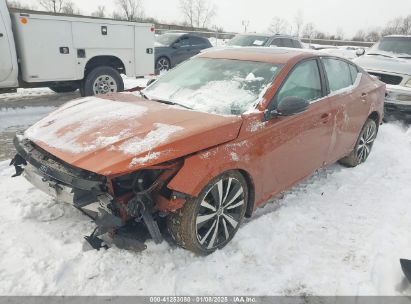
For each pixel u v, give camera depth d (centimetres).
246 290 265
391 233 343
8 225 318
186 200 271
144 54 870
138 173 267
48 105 794
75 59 750
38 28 686
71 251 287
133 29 832
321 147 401
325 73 411
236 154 291
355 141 488
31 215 334
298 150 361
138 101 359
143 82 1100
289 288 270
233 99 339
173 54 1388
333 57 442
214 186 283
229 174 294
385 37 946
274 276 280
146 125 289
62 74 740
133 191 267
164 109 327
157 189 272
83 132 290
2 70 659
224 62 396
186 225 275
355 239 332
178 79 400
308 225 351
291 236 331
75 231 315
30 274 262
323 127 390
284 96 344
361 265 298
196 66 410
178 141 265
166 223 295
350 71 482
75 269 270
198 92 362
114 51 812
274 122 326
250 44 1174
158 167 257
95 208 263
